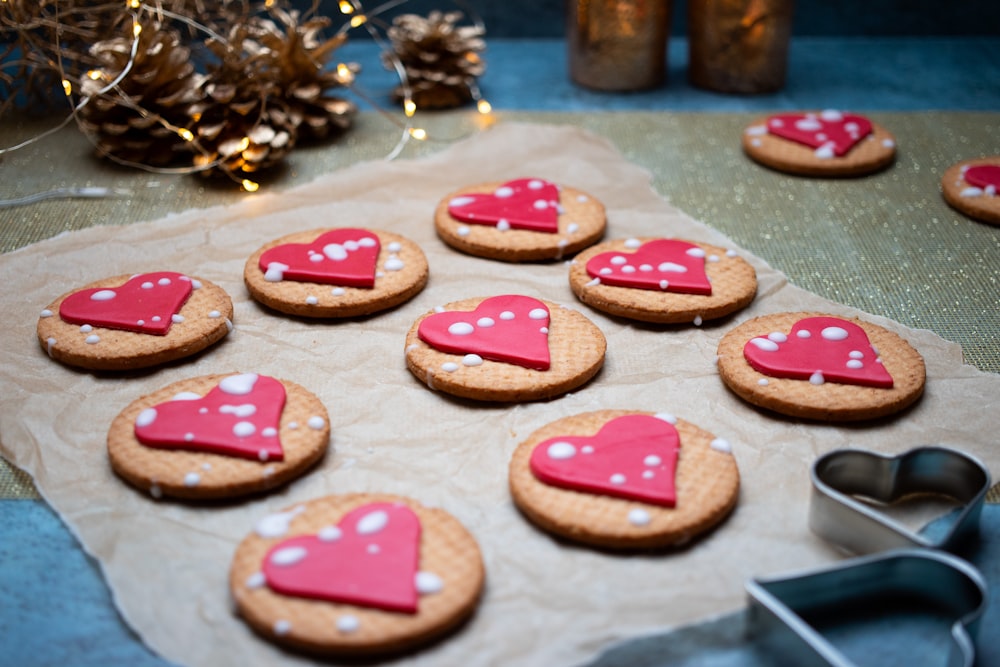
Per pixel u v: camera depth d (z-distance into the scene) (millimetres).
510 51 781
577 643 388
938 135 657
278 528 413
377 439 459
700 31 703
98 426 463
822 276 546
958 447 453
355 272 524
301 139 659
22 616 400
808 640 376
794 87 718
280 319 519
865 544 412
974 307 524
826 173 619
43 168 624
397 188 609
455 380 472
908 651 390
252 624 390
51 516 434
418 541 409
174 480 429
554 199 575
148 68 609
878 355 484
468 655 386
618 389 481
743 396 471
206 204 598
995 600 404
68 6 643
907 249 563
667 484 424
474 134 658
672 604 399
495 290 536
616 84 712
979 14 780
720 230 579
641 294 518
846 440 457
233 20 664
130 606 399
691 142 655
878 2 777
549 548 418
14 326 513
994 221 577
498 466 448
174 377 487
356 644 381
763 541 421
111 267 547
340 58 763
